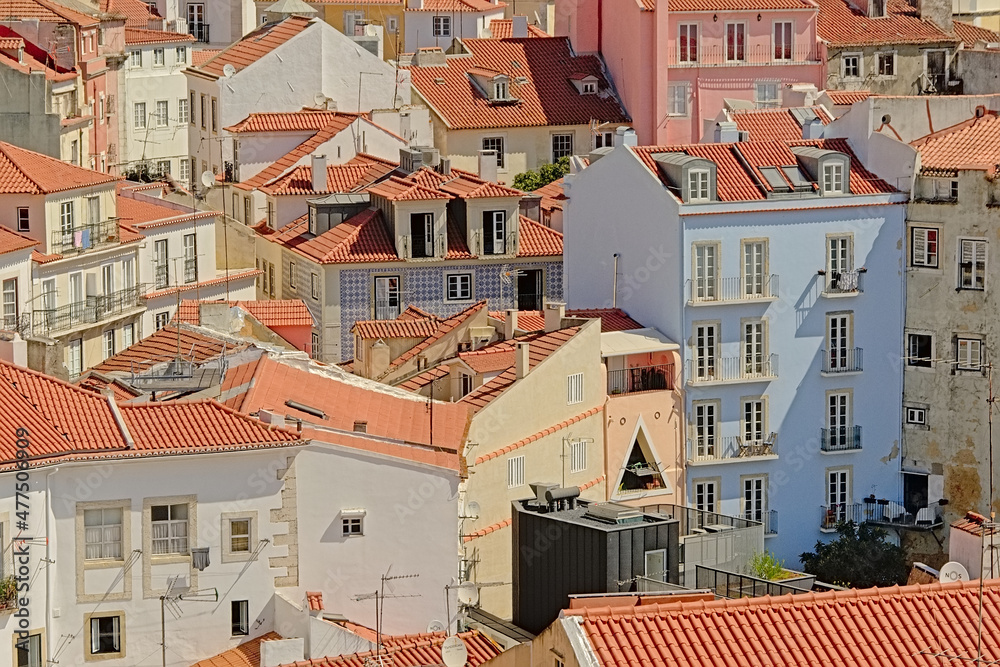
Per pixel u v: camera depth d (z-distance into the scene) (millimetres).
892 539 153000
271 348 137375
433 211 178875
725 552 125750
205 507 109188
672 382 147875
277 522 110375
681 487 148875
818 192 151750
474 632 107625
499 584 117812
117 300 170875
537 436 133625
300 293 183000
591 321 142625
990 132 155250
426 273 179125
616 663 76625
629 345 146625
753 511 151625
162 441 108875
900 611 80375
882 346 154000
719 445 150000
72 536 107438
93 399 110688
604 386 144375
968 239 151625
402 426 124875
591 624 78062
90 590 107938
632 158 151750
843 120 157000
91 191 169250
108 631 108500
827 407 153250
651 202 150250
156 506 108625
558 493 116500
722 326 149875
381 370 155000
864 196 152125
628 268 152875
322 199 185000
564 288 161750
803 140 156125
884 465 155125
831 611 79938
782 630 78812
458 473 112375
